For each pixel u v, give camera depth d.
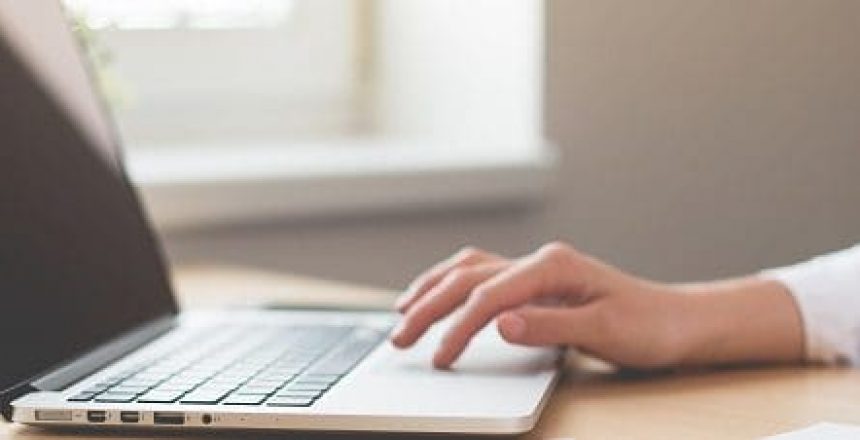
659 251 1.89
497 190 1.76
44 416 0.66
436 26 1.95
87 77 1.00
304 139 1.99
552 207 1.83
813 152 1.95
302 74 1.98
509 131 1.85
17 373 0.71
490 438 0.63
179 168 1.57
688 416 0.71
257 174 1.58
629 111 1.86
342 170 1.64
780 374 0.83
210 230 1.57
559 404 0.74
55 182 0.85
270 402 0.66
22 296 0.74
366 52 2.03
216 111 1.92
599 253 1.86
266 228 1.61
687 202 1.90
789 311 0.87
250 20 1.94
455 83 1.93
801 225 1.96
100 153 0.96
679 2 1.87
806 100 1.94
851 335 0.88
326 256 1.66
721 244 1.92
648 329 0.82
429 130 1.98
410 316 0.82
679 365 0.84
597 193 1.85
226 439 0.66
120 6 1.79
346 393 0.69
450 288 0.82
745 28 1.90
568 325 0.80
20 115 0.83
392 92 2.03
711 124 1.90
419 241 1.74
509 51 1.84
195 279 1.36
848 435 0.64
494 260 0.91
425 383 0.72
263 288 1.29
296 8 1.97
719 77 1.90
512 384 0.72
